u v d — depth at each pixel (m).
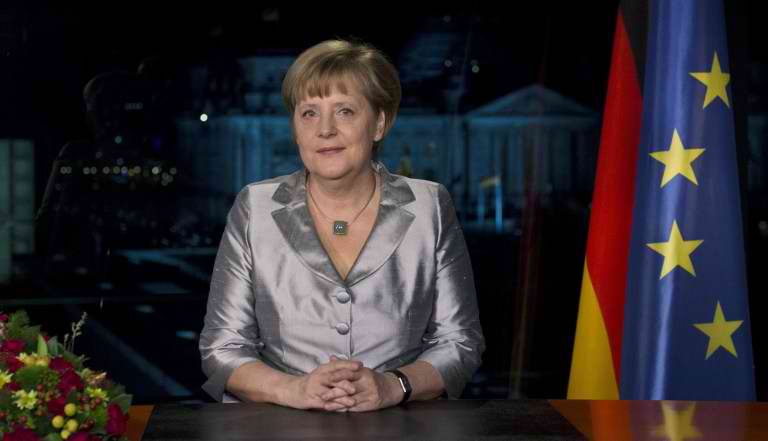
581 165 37.34
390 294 1.92
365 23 34.38
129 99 8.16
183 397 7.44
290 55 38.81
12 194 14.92
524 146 5.71
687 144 2.51
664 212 2.50
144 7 24.30
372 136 1.89
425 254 1.96
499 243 27.75
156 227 24.36
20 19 11.57
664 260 2.49
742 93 2.75
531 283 5.21
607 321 2.54
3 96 13.68
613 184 2.58
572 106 37.59
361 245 1.96
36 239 15.31
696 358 2.47
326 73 1.83
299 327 1.91
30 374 1.34
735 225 2.49
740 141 2.73
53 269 15.30
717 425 1.63
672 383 2.46
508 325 10.91
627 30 2.63
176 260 20.70
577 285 12.84
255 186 2.01
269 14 36.47
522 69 38.25
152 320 11.88
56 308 13.06
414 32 36.34
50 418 1.33
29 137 13.94
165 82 9.64
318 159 1.87
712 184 2.50
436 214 1.99
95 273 16.30
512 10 36.03
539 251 5.22
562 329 9.54
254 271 1.94
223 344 1.92
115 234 19.81
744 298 2.48
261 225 1.95
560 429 1.59
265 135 39.56
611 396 2.53
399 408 1.76
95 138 7.90
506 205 39.75
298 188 1.98
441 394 1.89
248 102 38.62
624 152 2.59
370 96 1.86
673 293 2.47
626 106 2.60
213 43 37.31
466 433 1.56
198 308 13.27
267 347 1.94
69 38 15.92
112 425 1.36
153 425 1.62
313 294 1.91
